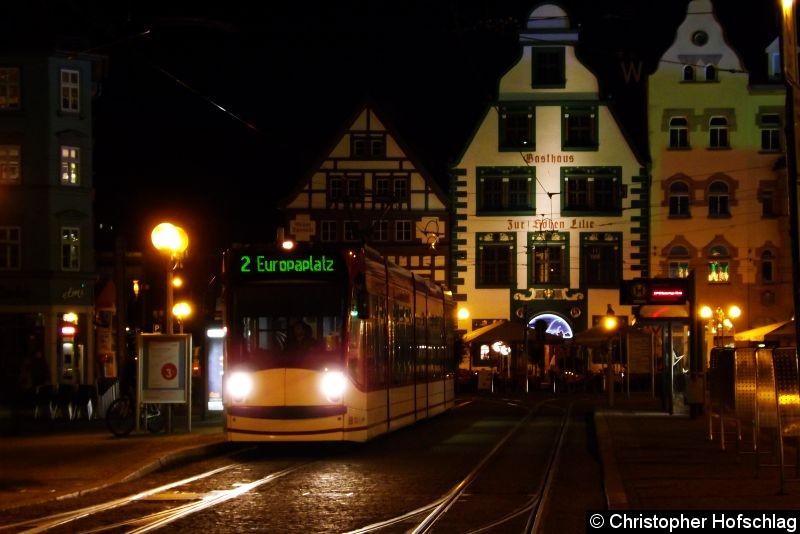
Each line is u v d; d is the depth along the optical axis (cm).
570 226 7062
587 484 1956
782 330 3766
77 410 3631
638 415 3809
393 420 2961
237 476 2100
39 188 5450
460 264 7081
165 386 2830
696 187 7006
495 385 6625
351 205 7088
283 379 2456
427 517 1545
